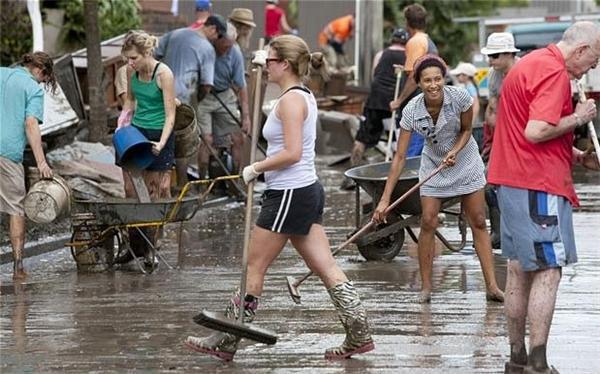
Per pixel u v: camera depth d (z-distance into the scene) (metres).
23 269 29.67
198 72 40.72
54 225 35.31
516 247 18.88
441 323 23.58
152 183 31.83
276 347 21.64
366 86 68.31
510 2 110.62
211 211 41.12
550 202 18.72
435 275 29.02
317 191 20.19
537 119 18.38
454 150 25.02
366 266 30.39
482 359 20.67
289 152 19.59
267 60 20.08
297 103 19.69
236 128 43.19
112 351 21.58
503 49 30.86
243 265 19.89
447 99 24.84
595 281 27.91
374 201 29.94
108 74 45.28
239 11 45.19
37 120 29.42
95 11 42.12
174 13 63.31
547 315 18.81
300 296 24.48
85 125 42.84
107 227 30.03
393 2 92.06
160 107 31.38
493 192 32.16
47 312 25.09
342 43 80.56
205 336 22.61
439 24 98.06
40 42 42.84
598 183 48.75
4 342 22.38
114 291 27.47
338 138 59.91
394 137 47.28
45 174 29.55
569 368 20.17
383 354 21.03
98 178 37.41
